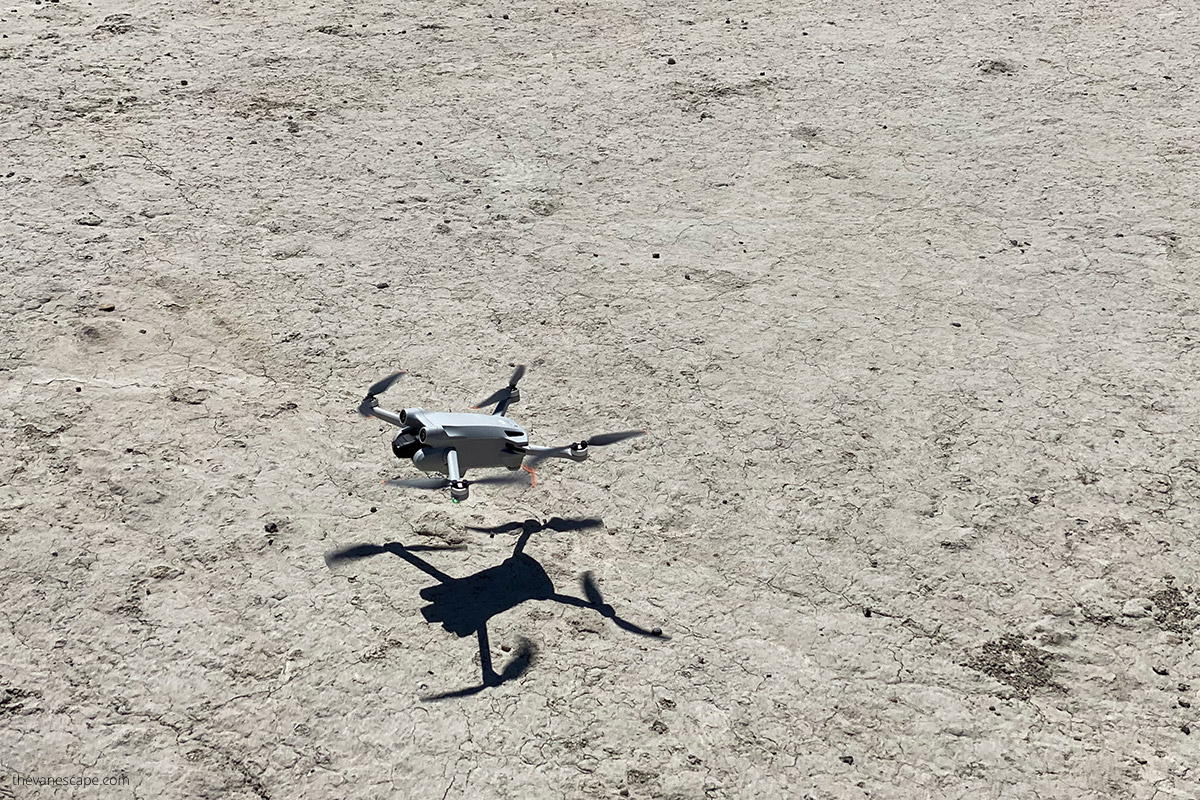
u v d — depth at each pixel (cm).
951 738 147
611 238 214
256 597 156
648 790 141
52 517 163
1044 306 201
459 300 200
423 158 232
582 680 150
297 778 141
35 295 194
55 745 142
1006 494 172
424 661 151
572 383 186
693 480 173
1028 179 228
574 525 167
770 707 149
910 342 195
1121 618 158
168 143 231
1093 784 143
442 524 167
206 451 173
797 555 164
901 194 225
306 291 200
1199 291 203
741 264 210
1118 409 183
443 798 140
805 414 183
